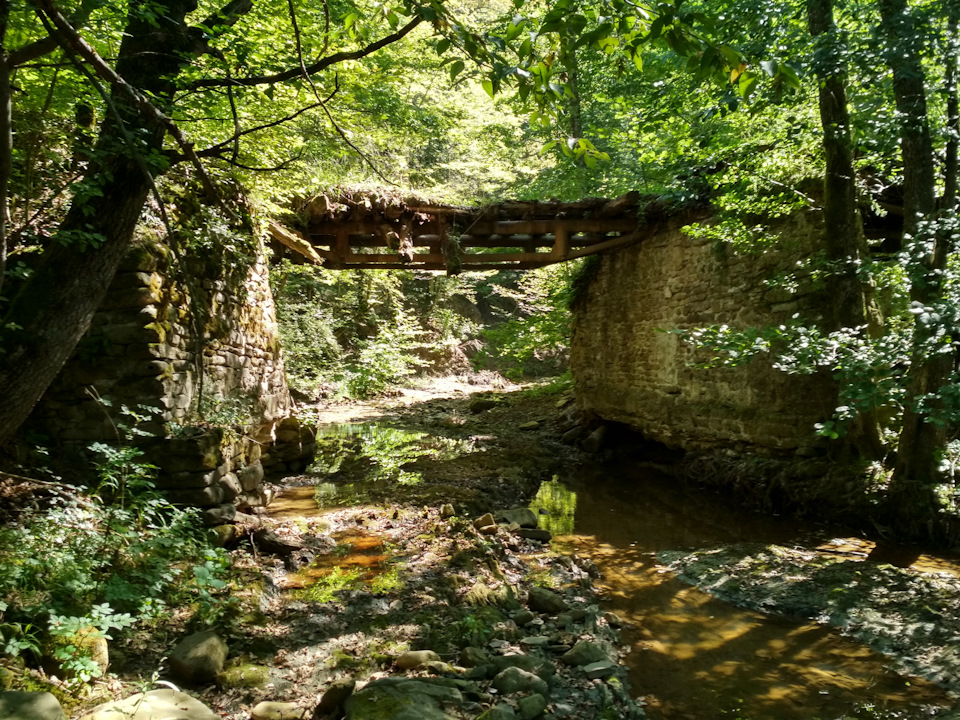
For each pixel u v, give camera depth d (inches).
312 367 587.5
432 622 170.6
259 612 168.4
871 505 255.0
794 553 230.5
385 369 565.9
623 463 417.1
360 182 370.9
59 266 136.9
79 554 148.4
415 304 914.1
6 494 166.1
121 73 144.3
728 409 335.3
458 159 630.5
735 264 327.3
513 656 152.0
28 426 191.3
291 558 206.2
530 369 892.0
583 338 495.5
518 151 681.0
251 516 226.1
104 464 185.9
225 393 245.8
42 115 159.0
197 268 227.3
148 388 197.2
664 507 314.3
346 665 145.9
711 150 302.5
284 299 585.3
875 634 173.8
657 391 392.8
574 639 170.2
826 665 160.4
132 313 195.9
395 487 306.8
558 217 392.5
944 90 215.3
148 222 204.7
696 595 207.5
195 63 155.4
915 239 207.8
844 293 260.5
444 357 871.1
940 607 181.9
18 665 116.1
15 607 127.5
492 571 210.2
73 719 110.0
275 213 319.9
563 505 320.8
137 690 124.3
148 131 137.9
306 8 233.9
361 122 277.1
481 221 382.3
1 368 131.0
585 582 214.7
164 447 198.2
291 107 233.3
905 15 191.6
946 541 235.1
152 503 171.2
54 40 103.7
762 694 147.3
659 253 391.5
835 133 238.5
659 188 402.0
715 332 261.0
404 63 327.3
